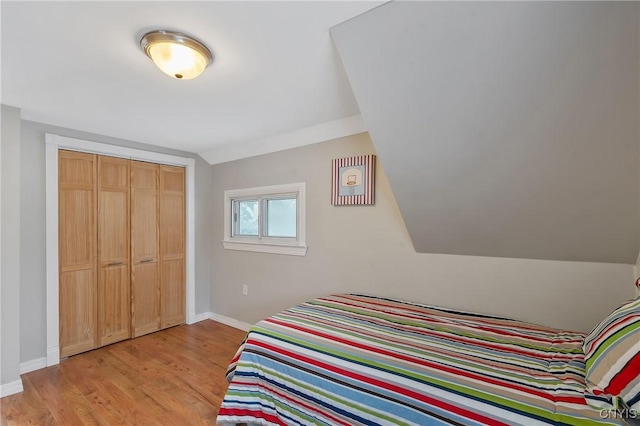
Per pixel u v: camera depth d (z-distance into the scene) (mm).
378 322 1826
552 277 1884
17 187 2268
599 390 970
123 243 3186
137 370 2545
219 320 3826
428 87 1448
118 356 2811
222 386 2301
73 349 2803
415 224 2152
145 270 3363
